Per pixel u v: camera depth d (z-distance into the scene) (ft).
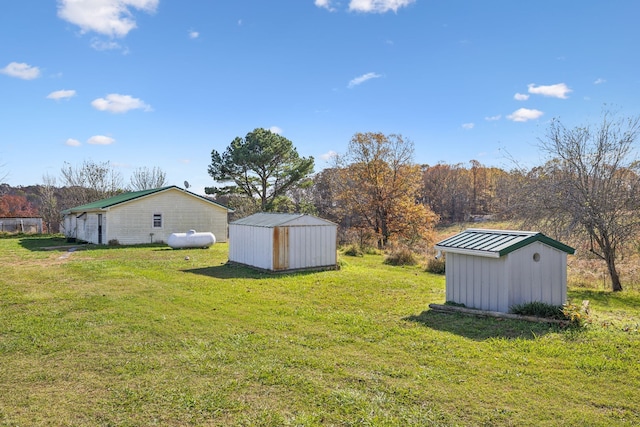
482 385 15.76
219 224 94.58
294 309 28.45
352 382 16.17
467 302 27.96
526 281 26.16
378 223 108.58
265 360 18.53
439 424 12.99
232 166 121.49
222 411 14.03
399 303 30.55
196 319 25.57
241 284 38.55
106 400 14.88
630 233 39.78
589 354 18.88
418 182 120.57
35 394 15.43
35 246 79.66
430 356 18.95
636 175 40.65
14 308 28.55
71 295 32.71
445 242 29.45
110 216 81.82
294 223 47.80
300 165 123.24
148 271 45.98
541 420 13.20
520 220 47.01
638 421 13.07
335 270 49.65
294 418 13.47
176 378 16.70
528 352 19.29
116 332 22.91
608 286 42.37
